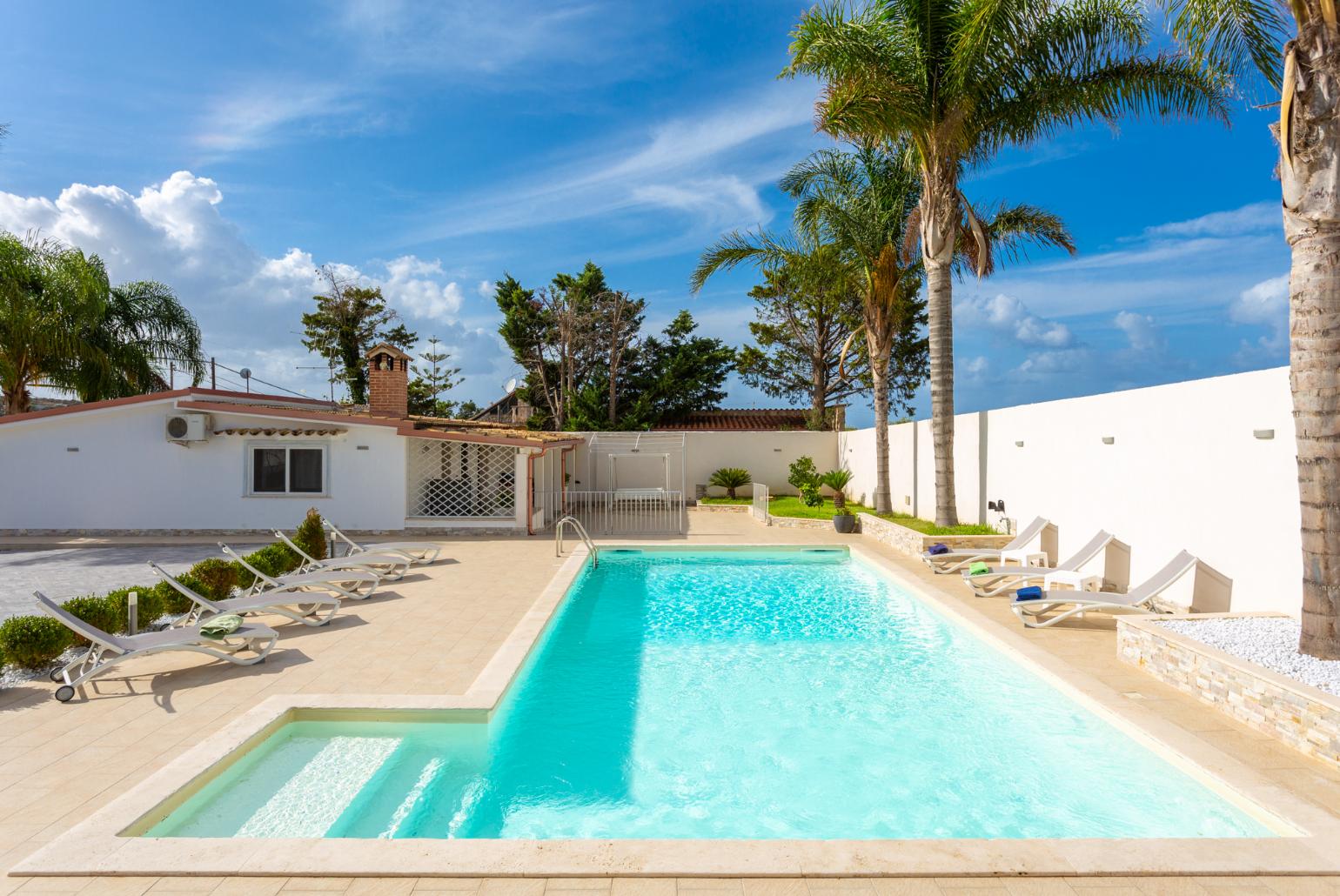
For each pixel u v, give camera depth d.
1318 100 5.38
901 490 19.80
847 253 17.70
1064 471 11.24
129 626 7.28
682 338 38.25
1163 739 5.03
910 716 6.39
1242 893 3.33
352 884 3.38
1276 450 7.25
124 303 22.94
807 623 9.75
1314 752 4.73
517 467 17.38
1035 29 11.70
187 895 3.29
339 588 10.15
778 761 5.53
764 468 27.31
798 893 3.33
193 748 4.85
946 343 13.91
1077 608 8.11
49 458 16.89
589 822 4.66
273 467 17.17
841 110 12.35
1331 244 5.42
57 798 4.30
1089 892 3.34
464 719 5.65
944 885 3.38
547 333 38.25
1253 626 6.48
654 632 9.34
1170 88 11.88
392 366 19.53
